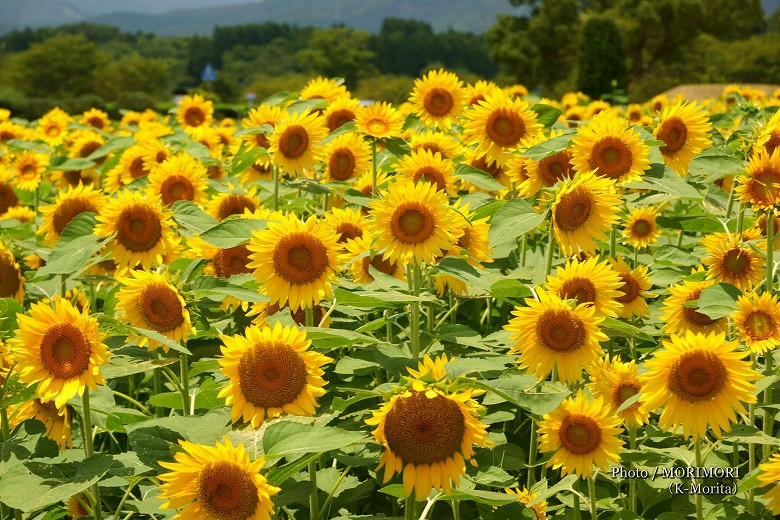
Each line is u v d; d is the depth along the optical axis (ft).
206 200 19.11
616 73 189.57
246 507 9.14
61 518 15.30
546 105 19.81
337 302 13.34
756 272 15.26
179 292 12.43
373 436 10.32
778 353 13.89
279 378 10.66
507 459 13.58
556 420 11.77
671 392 11.16
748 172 14.03
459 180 19.57
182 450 10.52
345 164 20.83
